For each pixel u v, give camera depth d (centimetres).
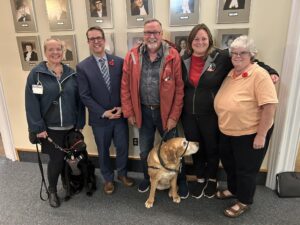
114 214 196
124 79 192
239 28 192
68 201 213
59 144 198
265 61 196
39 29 230
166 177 198
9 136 275
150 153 205
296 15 174
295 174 214
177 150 186
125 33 215
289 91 190
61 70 192
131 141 249
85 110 222
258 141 160
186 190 215
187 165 237
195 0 193
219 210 198
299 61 181
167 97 184
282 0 180
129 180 234
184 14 198
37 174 256
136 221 188
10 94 260
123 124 214
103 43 189
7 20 233
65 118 193
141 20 207
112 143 254
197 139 202
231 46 157
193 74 182
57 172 202
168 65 179
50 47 179
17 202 213
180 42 205
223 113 168
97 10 212
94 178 228
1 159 288
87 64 191
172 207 203
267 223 183
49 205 208
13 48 242
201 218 190
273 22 186
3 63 249
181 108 190
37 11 225
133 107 197
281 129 203
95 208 204
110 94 199
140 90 192
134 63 184
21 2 224
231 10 189
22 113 265
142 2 202
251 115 159
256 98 154
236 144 171
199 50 173
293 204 202
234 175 198
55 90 185
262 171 224
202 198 213
